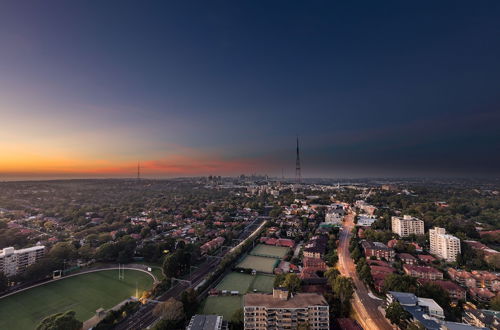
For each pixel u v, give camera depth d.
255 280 165.62
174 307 113.56
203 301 136.75
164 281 153.88
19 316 123.69
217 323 102.88
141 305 133.50
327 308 106.00
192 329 99.00
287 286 135.75
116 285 157.88
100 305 134.00
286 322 104.38
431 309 115.88
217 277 168.75
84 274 174.88
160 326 104.50
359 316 123.19
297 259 198.00
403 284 133.88
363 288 153.00
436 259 193.88
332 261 188.50
